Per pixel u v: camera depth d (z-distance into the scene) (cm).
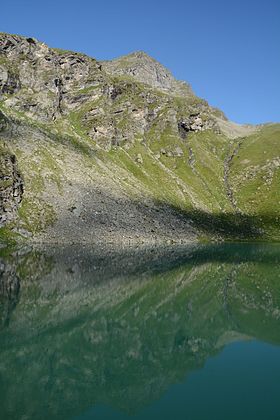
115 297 6925
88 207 17525
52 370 3844
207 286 8294
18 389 3409
